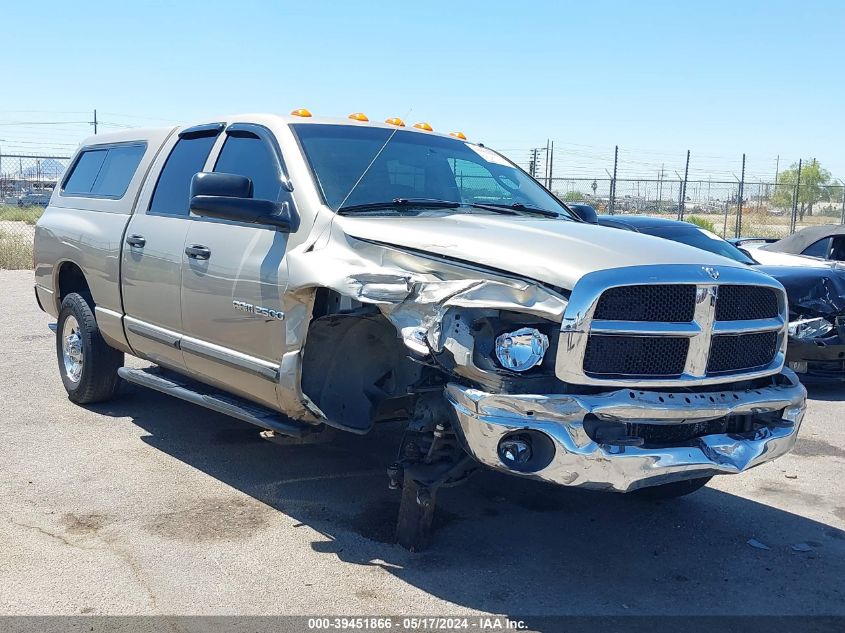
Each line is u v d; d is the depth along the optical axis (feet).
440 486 13.20
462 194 17.08
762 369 13.43
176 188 18.52
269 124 16.78
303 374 14.29
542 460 11.76
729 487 17.98
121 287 19.36
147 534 14.28
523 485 17.40
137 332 18.86
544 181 67.82
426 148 17.67
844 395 27.35
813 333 26.02
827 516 16.39
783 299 13.75
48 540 13.91
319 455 18.70
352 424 14.20
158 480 16.90
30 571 12.78
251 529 14.62
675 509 16.48
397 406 14.14
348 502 15.98
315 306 14.16
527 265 12.00
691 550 14.56
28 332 33.14
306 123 16.76
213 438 19.72
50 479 16.76
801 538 15.25
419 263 12.94
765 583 13.38
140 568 13.01
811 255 34.19
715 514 16.31
